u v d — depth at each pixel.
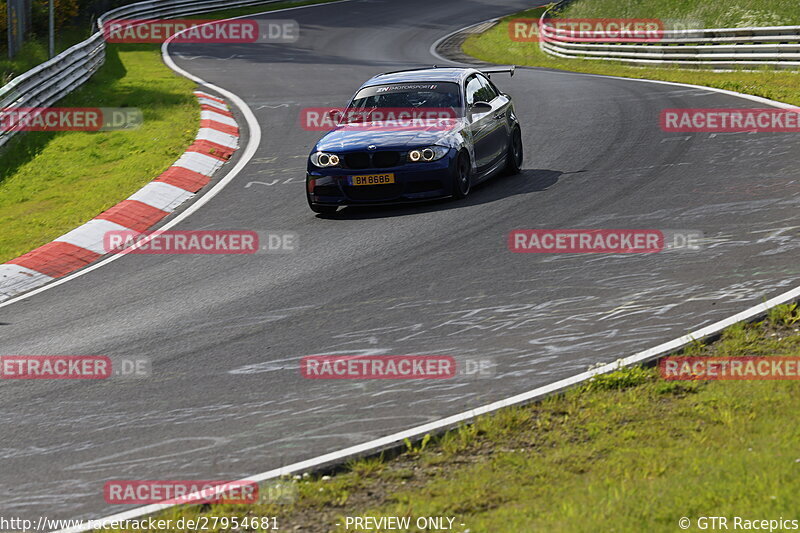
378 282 30.80
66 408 23.20
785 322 23.36
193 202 46.12
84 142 62.22
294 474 18.42
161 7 142.75
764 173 39.66
